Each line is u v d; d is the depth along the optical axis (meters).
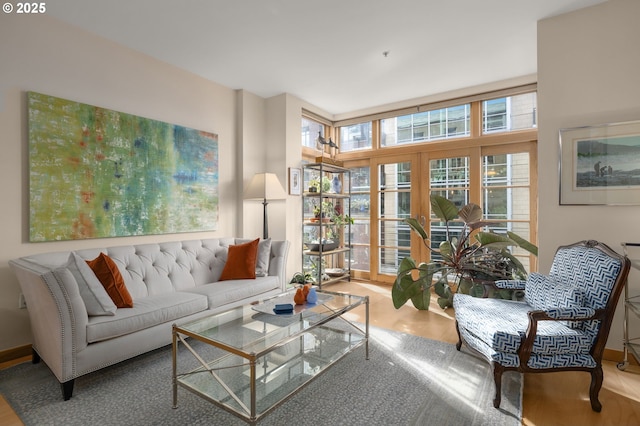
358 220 5.13
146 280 2.73
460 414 1.75
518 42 3.02
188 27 2.77
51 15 2.57
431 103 4.40
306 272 4.59
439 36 2.93
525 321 1.97
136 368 2.25
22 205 2.45
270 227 4.41
